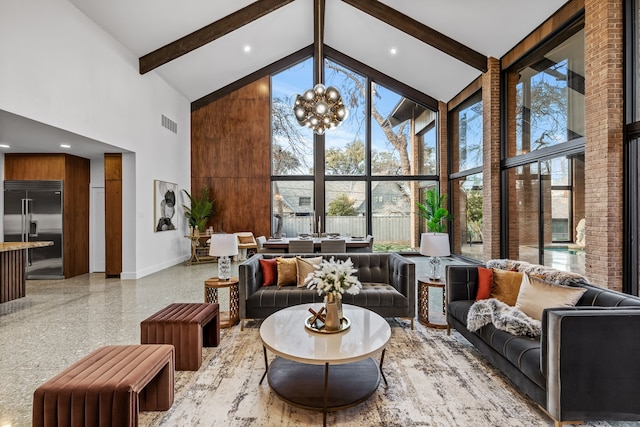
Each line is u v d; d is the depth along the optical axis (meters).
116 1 4.81
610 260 3.58
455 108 8.47
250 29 7.00
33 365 2.71
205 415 2.04
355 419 1.99
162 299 4.72
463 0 5.23
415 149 9.02
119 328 3.55
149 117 6.63
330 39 8.22
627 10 3.57
